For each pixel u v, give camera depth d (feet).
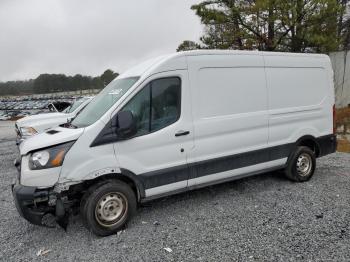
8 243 13.15
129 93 13.51
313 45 55.16
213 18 59.93
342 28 63.77
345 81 57.72
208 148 15.39
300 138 18.79
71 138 12.57
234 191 18.03
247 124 16.52
